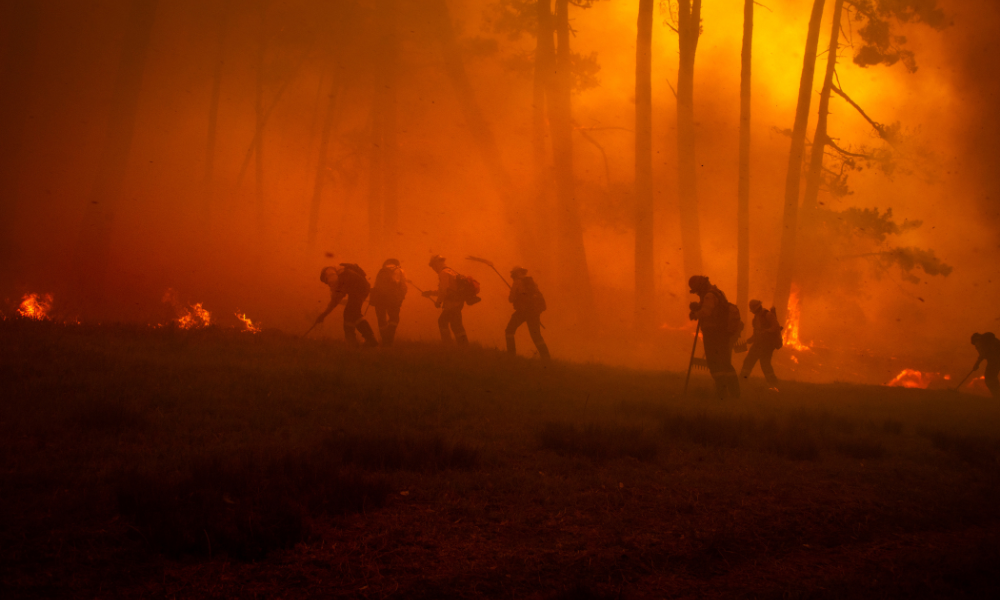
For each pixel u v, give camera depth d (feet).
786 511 15.52
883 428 26.81
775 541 14.08
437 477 15.33
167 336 32.83
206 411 19.36
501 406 23.91
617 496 15.25
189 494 12.46
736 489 16.72
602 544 12.87
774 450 20.74
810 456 20.40
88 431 16.28
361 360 31.01
